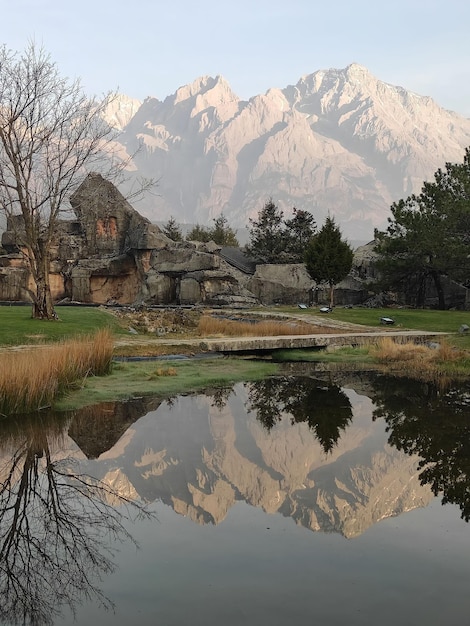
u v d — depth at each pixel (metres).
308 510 8.25
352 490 9.05
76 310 33.38
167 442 12.04
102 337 20.30
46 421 13.66
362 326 32.84
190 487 9.33
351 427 13.33
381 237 48.47
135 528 7.67
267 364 22.45
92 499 8.84
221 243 84.25
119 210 54.56
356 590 5.89
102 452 11.32
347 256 44.91
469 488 9.18
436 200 46.50
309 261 45.59
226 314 39.22
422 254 45.31
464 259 42.09
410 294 51.72
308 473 10.00
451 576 6.19
